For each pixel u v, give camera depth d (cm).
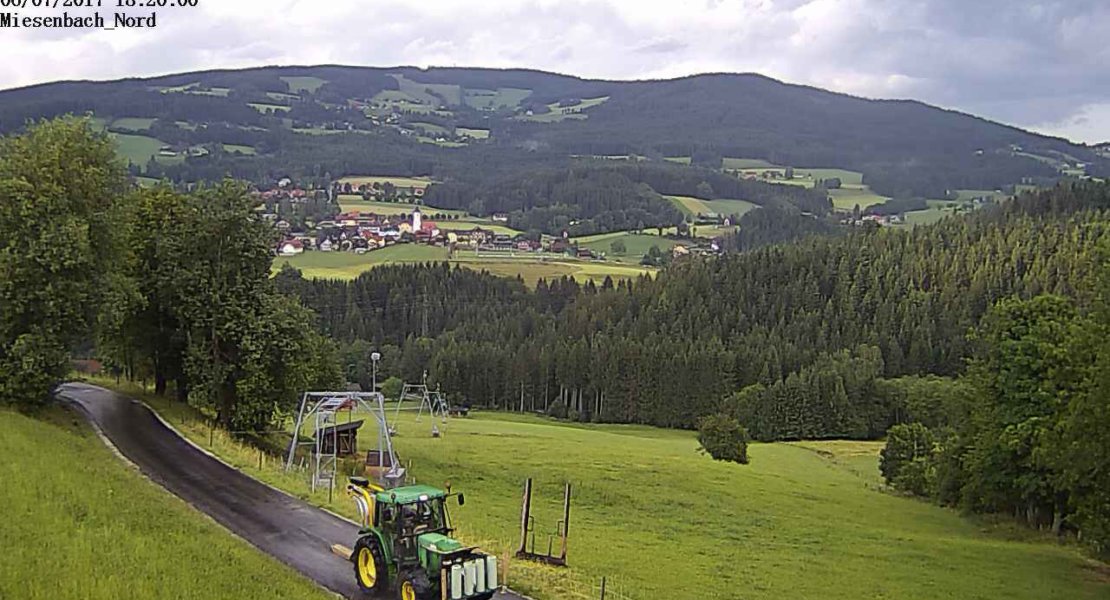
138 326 5431
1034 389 4947
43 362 4197
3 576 1809
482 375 13500
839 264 16375
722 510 4972
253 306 5272
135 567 2023
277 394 5294
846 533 4606
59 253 4162
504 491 5053
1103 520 3806
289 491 3500
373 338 14362
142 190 5497
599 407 13088
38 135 4481
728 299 15800
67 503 2469
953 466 5906
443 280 16325
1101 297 3597
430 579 2189
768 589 3197
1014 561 4150
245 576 2203
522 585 2573
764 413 11562
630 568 3216
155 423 4769
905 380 12031
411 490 2377
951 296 14712
